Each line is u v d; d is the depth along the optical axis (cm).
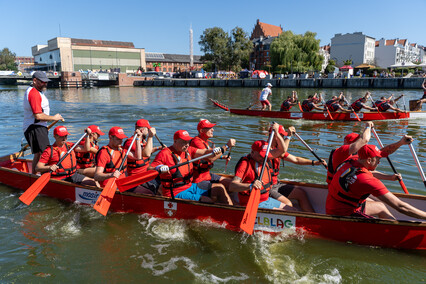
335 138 1022
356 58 8194
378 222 388
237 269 376
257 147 425
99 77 5875
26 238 439
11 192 599
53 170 514
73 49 8475
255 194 408
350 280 357
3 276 357
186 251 412
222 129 1198
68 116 1661
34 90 544
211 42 6856
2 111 1867
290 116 1445
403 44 9581
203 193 483
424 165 710
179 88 4859
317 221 411
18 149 916
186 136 454
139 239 438
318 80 4122
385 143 955
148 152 512
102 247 419
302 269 376
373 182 355
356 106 1384
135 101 2636
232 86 4953
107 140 1011
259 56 7994
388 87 3703
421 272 368
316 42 5559
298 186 513
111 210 521
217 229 458
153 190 527
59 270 370
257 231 446
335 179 400
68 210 522
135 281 353
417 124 1276
